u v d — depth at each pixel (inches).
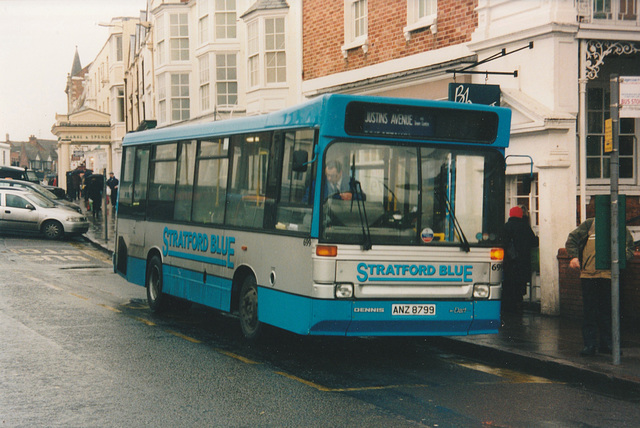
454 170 336.5
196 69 1207.6
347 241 318.3
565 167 469.1
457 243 333.7
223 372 313.3
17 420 238.8
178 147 466.3
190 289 438.6
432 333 332.2
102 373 305.1
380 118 325.7
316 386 292.8
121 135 2048.5
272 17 893.2
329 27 761.0
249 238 374.9
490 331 341.7
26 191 1049.5
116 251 555.5
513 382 313.1
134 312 482.6
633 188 534.6
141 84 1627.7
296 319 329.4
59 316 452.1
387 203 325.4
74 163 2327.8
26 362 323.0
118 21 2065.7
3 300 511.8
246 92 937.5
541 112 468.4
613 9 485.7
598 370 313.1
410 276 325.7
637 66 547.8
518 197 514.3
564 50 477.4
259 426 236.8
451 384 305.7
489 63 533.0
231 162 401.4
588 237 349.4
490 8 532.4
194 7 1206.9
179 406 258.2
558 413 263.9
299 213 331.6
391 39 665.6
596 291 345.1
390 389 292.2
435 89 601.6
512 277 481.4
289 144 346.9
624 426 249.1
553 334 400.8
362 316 319.3
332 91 746.2
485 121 341.7
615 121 326.6
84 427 232.2
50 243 979.3
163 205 480.1
